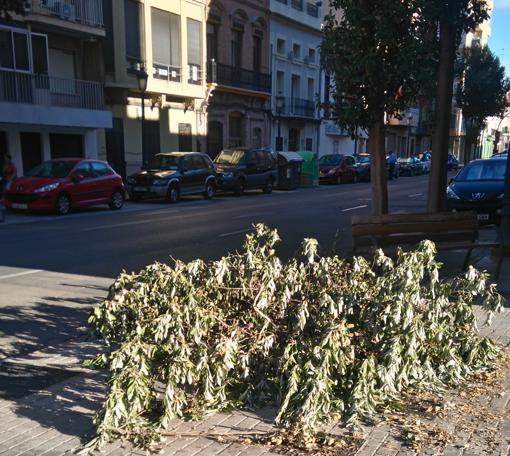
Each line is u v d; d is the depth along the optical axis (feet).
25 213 55.26
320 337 12.30
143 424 11.41
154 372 12.46
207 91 100.94
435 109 30.01
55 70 76.28
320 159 113.19
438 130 29.89
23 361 15.80
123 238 39.22
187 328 12.53
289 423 11.55
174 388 11.64
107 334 13.48
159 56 88.38
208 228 44.68
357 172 114.73
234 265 14.32
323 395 11.44
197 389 12.53
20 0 38.93
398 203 68.23
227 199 74.54
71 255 32.55
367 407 11.85
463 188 40.42
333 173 107.14
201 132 101.40
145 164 72.69
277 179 88.63
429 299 13.53
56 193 52.95
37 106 69.10
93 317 13.29
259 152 83.76
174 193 67.87
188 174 69.87
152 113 90.38
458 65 61.11
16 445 11.02
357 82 26.48
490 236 36.99
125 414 11.05
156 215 54.44
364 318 12.94
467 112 149.79
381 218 25.41
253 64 117.70
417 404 12.60
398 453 10.57
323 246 34.91
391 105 27.48
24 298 22.77
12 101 66.39
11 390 13.80
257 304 13.14
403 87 27.14
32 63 70.13
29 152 72.23
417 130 205.57
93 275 27.22
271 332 13.06
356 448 10.73
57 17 70.54
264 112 122.01
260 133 121.80
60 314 20.59
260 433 11.34
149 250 34.40
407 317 12.23
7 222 48.47
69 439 11.26
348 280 14.05
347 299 13.03
